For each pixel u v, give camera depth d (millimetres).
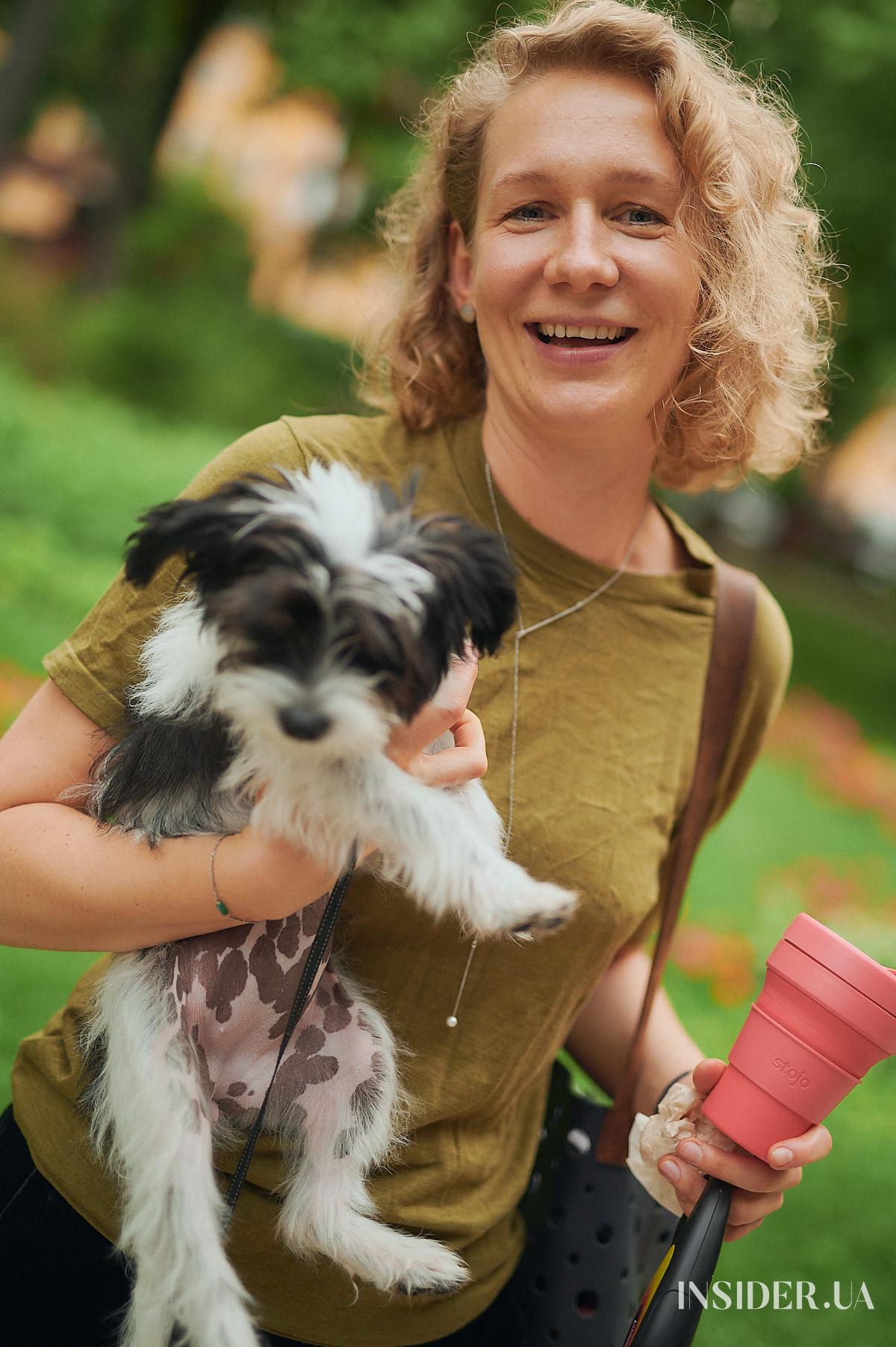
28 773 2340
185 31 22594
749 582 2750
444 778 2211
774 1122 2191
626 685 2559
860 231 14039
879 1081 6066
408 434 2650
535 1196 2629
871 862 8891
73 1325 2293
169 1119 2234
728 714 2670
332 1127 2355
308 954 2359
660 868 2711
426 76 18766
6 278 22094
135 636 2363
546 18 2590
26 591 9250
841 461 29656
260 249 29234
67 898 2164
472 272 2654
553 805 2445
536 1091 2607
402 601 2074
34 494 10961
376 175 20453
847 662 18156
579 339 2408
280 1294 2307
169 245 23344
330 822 2080
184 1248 2148
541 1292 2535
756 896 7676
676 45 2371
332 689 2023
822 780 11086
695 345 2514
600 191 2357
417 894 2117
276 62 21109
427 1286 2295
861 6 14086
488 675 2469
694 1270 2145
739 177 2436
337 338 25484
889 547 34188
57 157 31750
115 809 2324
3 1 24453
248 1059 2396
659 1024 2740
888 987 2133
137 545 2199
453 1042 2410
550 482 2518
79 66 26047
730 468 2883
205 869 2086
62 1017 2480
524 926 2148
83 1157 2287
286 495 2205
